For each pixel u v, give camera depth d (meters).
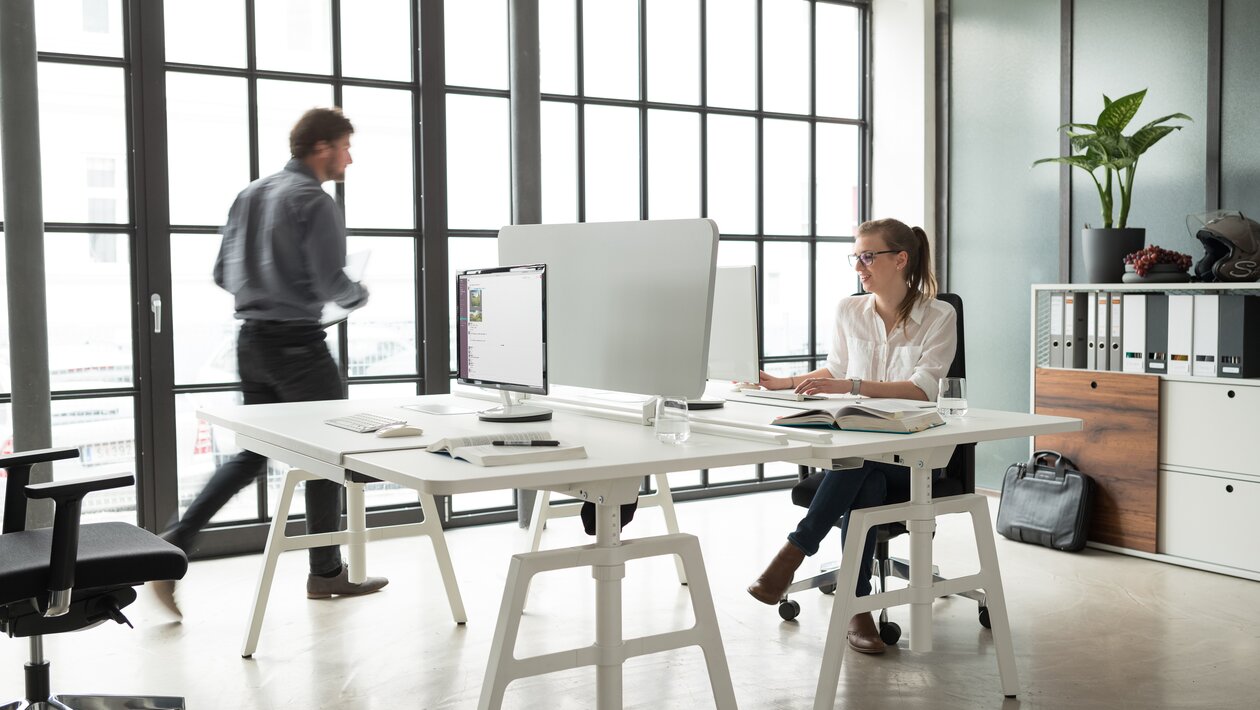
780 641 3.03
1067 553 4.10
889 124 5.55
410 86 4.38
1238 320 3.71
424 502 3.17
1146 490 3.99
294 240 3.27
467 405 3.01
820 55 5.47
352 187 4.29
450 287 4.48
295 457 2.34
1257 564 3.67
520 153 4.44
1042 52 4.89
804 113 5.43
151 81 3.90
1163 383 3.95
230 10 4.04
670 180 5.03
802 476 3.42
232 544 4.08
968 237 5.29
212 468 4.09
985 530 2.55
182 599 3.48
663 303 2.42
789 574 2.72
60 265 3.82
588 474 1.87
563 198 4.77
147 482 3.96
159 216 3.94
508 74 4.58
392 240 4.37
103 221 3.89
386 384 4.38
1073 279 4.77
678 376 2.40
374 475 1.94
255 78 4.08
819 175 5.49
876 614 3.29
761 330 5.30
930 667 2.82
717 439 2.26
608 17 4.84
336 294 3.35
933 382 3.10
